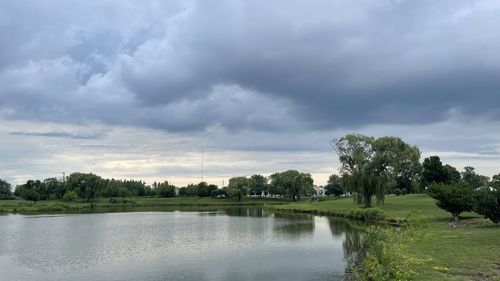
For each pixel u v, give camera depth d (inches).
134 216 4234.7
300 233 2412.6
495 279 922.1
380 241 1131.3
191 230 2726.4
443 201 2160.4
